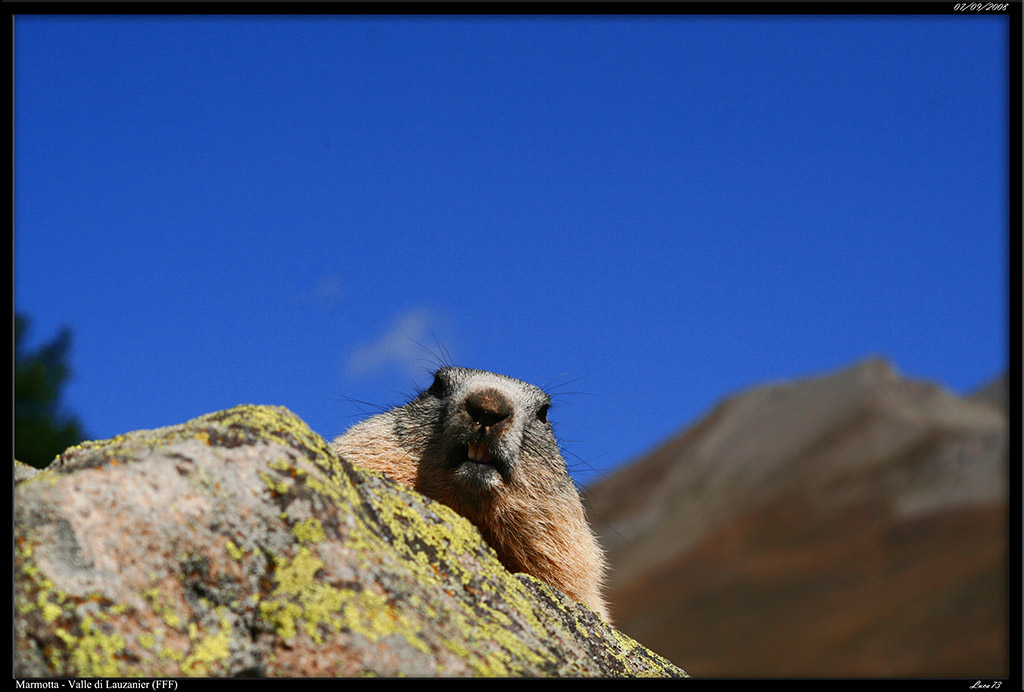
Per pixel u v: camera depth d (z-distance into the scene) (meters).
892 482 78.19
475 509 6.87
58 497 3.22
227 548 3.34
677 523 86.88
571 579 7.14
